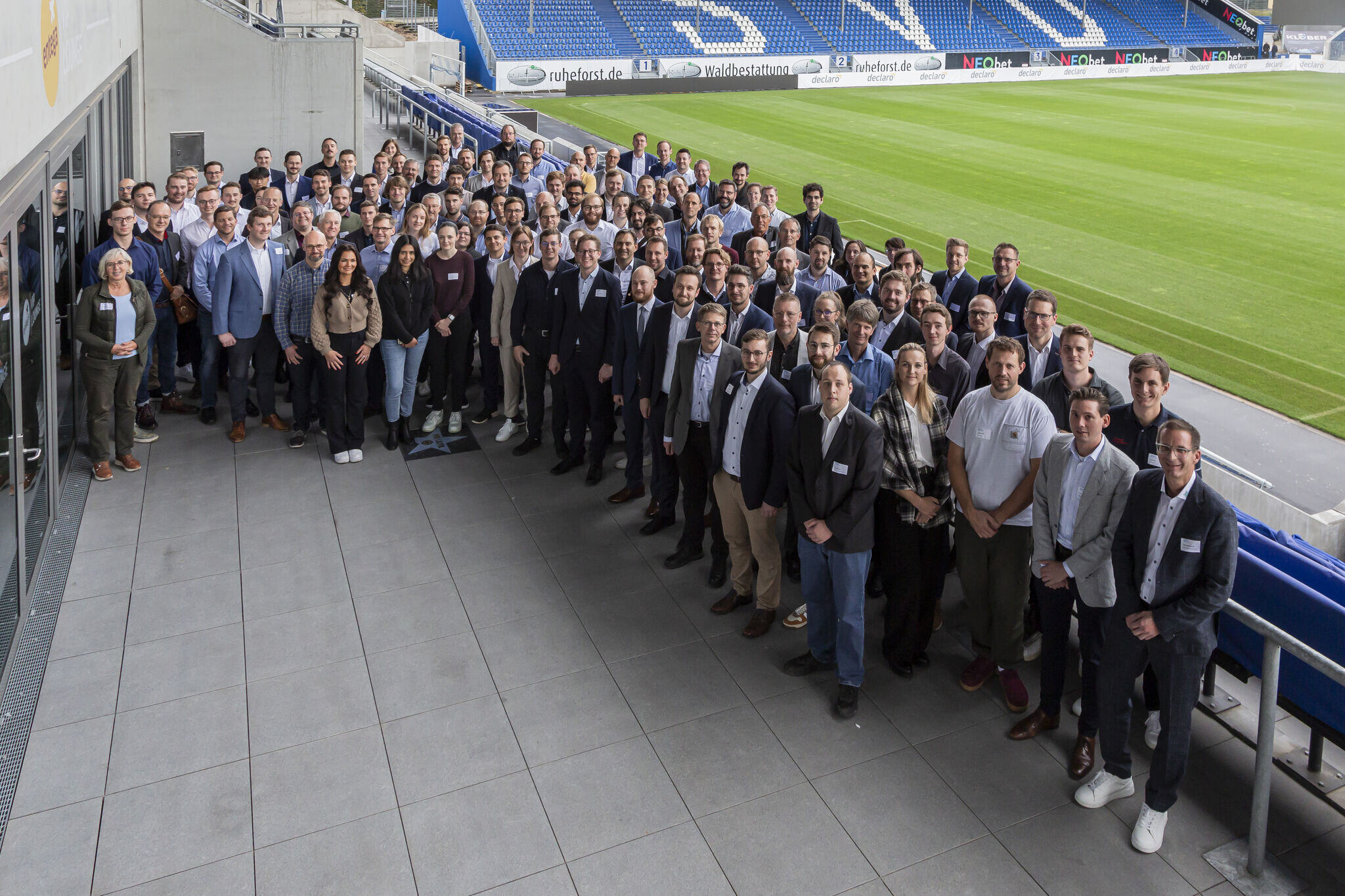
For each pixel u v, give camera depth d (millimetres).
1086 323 12141
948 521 4836
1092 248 15766
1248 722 4520
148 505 6453
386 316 7043
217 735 4430
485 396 8078
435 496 6750
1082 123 29766
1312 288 13766
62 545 5883
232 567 5766
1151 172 22266
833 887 3699
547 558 6004
